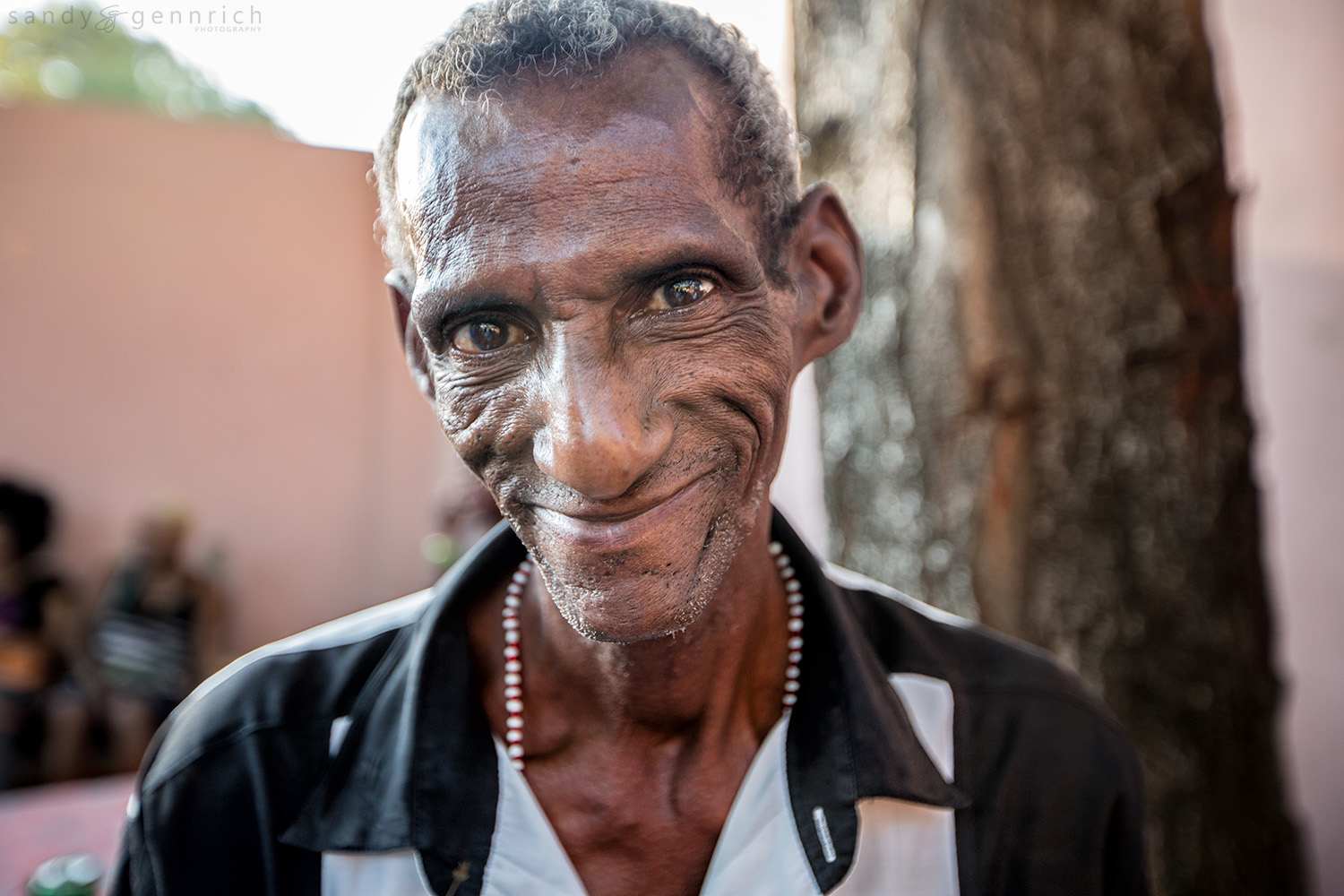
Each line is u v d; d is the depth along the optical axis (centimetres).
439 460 597
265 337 577
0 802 223
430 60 74
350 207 587
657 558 73
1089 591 171
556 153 68
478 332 74
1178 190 171
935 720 108
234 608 576
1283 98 289
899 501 182
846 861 93
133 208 555
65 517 553
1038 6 170
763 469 81
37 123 541
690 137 72
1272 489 293
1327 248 287
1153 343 170
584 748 97
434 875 92
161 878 99
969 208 171
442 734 97
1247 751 183
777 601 102
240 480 577
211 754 101
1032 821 107
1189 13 173
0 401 546
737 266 73
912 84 178
